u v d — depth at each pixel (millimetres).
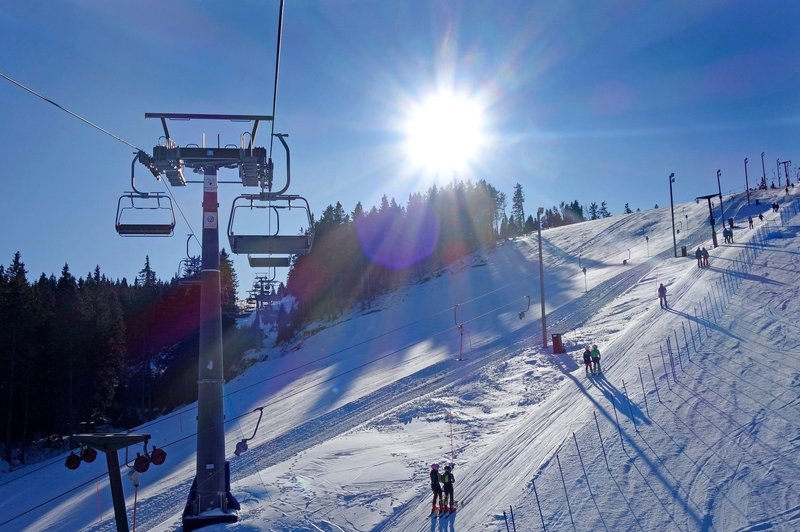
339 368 52750
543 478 17000
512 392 29969
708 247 53500
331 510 18906
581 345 35375
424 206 106500
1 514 33562
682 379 21344
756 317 26219
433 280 91312
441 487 19125
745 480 13914
